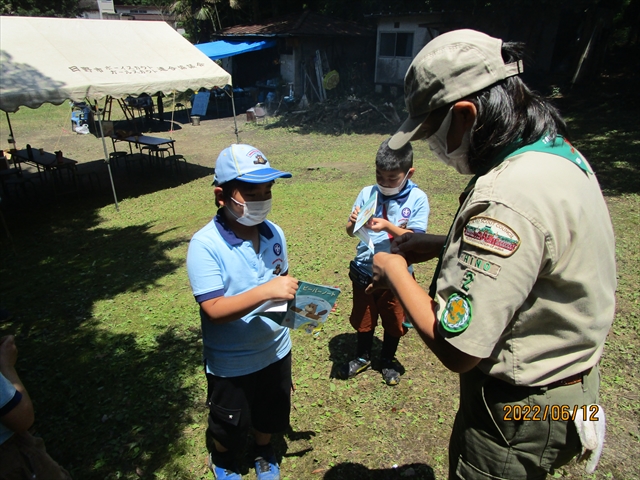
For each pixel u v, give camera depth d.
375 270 1.64
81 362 4.17
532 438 1.42
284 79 21.86
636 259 5.46
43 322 5.02
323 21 22.36
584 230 1.23
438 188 9.09
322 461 2.84
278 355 2.44
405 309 1.45
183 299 5.34
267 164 2.11
